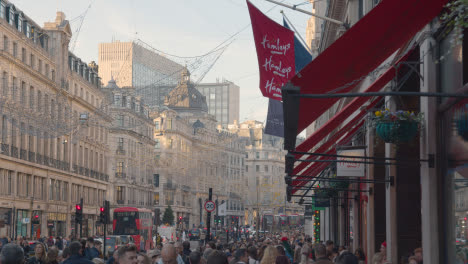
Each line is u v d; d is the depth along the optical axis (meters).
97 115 78.19
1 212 50.34
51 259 12.88
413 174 13.73
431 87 10.65
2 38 49.75
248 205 170.50
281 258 10.20
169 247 8.57
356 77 9.01
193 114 137.50
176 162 118.12
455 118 9.58
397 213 13.74
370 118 14.63
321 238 53.50
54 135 60.38
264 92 16.02
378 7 7.46
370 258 17.84
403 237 13.69
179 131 119.12
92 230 77.56
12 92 50.88
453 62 9.56
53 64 62.03
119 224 51.78
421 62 11.32
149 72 131.88
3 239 27.34
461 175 9.23
